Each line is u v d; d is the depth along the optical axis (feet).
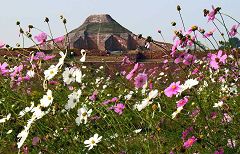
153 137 12.14
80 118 11.07
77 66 13.12
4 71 16.58
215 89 16.02
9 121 13.47
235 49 12.62
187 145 9.45
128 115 13.66
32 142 11.25
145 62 71.15
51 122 12.39
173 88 10.12
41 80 14.79
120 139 12.37
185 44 11.55
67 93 13.80
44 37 14.90
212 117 12.62
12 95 14.84
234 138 11.34
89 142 10.67
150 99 10.94
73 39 202.39
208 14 12.50
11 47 16.16
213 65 11.23
